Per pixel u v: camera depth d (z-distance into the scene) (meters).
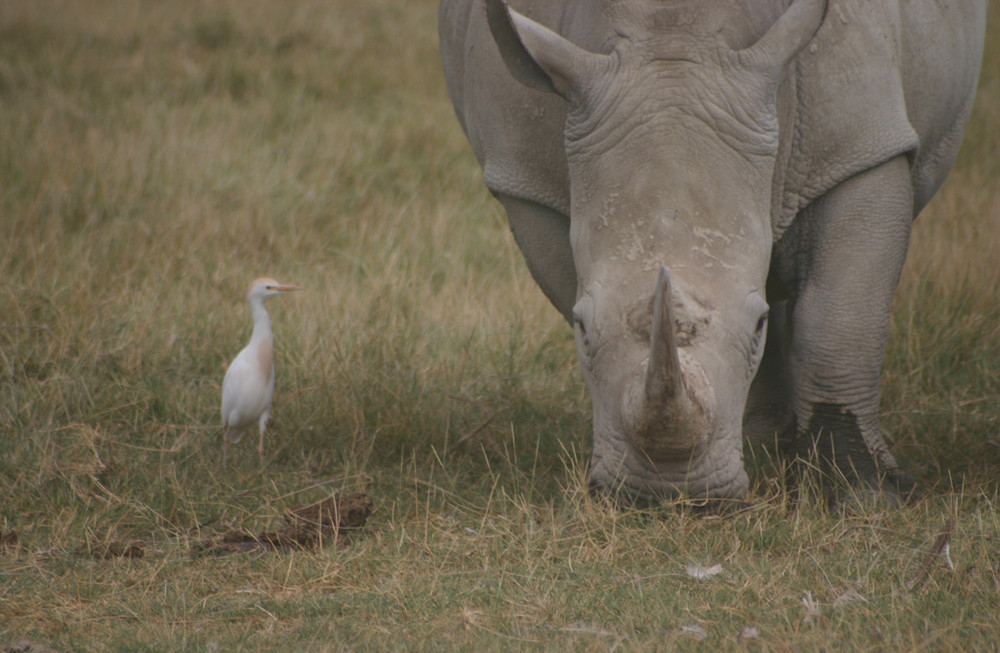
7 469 16.91
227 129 34.88
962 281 24.03
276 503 16.12
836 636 11.09
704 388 12.38
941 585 12.36
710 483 13.01
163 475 16.83
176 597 12.99
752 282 13.30
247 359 17.41
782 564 13.02
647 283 13.09
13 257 24.94
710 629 11.55
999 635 10.88
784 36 14.12
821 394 15.75
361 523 15.17
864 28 15.27
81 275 24.05
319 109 38.34
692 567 12.91
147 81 40.69
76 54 44.53
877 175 15.34
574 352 22.34
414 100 39.72
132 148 31.44
